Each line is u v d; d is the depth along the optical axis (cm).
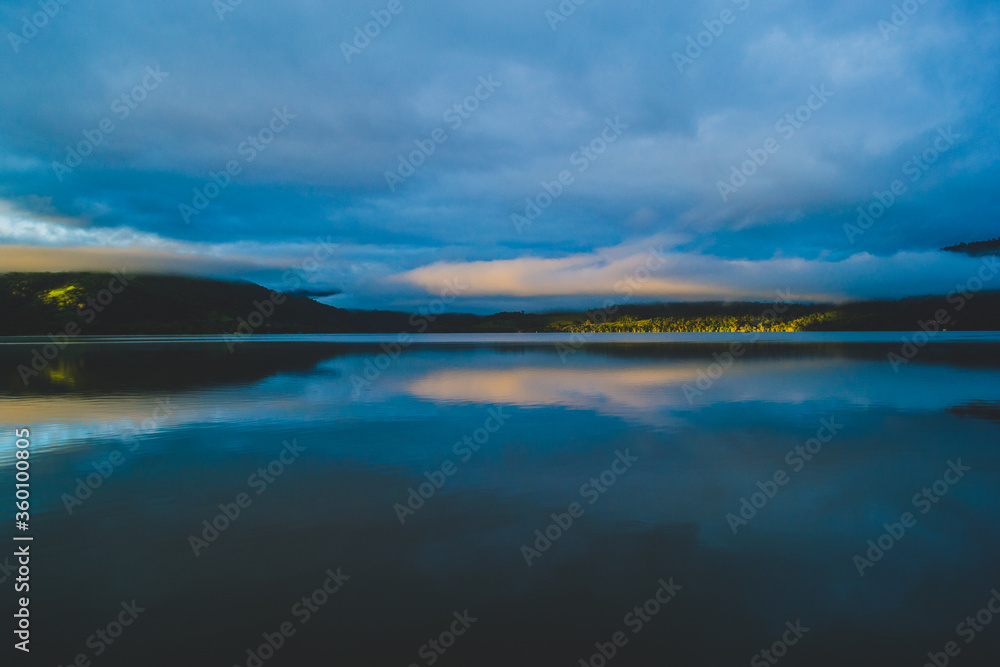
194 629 477
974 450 1077
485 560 609
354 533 686
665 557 614
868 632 469
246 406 1692
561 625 482
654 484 879
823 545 643
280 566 596
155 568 591
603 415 1511
